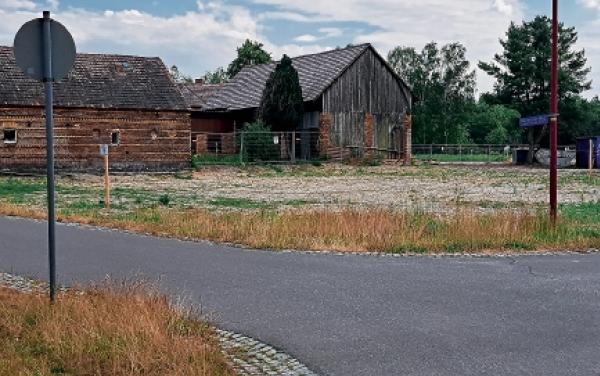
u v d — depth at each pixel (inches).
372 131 2353.6
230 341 328.2
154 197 1141.1
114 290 368.2
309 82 2330.2
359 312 384.8
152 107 1861.5
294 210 876.6
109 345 284.7
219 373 270.4
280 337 336.8
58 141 1770.4
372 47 2345.0
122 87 1876.2
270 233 638.5
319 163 2138.3
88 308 327.9
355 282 464.1
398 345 324.2
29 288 429.4
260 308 392.2
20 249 596.7
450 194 1226.0
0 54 1813.5
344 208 879.1
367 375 284.0
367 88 2345.0
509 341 329.4
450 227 660.7
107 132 1822.1
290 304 402.3
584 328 352.8
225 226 674.8
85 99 1802.4
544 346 321.7
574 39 2669.8
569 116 2696.9
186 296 418.3
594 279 477.1
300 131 2297.0
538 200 1108.5
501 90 2669.8
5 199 1098.7
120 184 1459.2
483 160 3088.1
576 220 749.9
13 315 330.6
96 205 992.2
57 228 737.0
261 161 2058.3
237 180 1587.1
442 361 300.8
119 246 614.2
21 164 1731.1
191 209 899.4
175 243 632.4
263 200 1087.6
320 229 653.9
